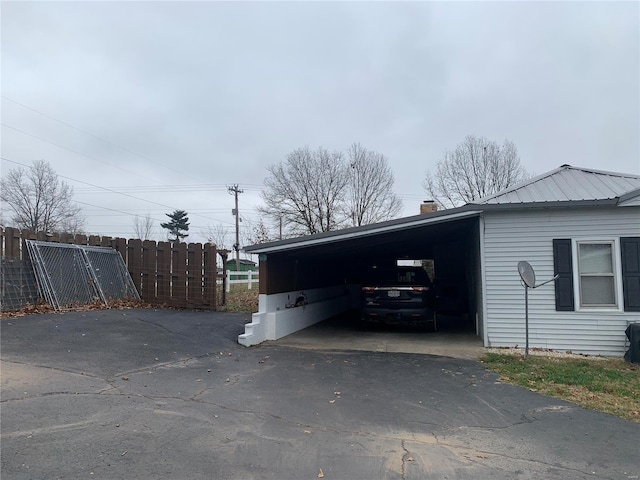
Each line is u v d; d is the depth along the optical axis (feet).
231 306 48.08
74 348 26.04
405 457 13.97
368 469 13.09
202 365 25.27
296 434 15.61
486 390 21.63
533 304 31.63
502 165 126.52
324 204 149.28
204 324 36.78
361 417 17.60
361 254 54.29
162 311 42.63
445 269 56.59
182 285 45.47
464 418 17.72
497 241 32.24
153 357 25.91
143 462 12.89
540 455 14.33
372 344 33.35
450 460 13.84
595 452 14.60
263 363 26.66
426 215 32.27
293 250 36.83
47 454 13.03
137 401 18.21
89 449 13.53
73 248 41.57
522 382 22.98
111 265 45.32
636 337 27.58
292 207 149.48
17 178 133.49
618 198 29.48
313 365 26.43
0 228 35.65
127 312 40.11
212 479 12.13
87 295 41.63
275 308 36.96
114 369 22.77
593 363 27.53
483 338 32.73
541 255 31.55
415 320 37.47
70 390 18.92
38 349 25.07
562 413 18.44
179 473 12.36
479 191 127.54
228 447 14.25
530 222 31.78
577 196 31.22
